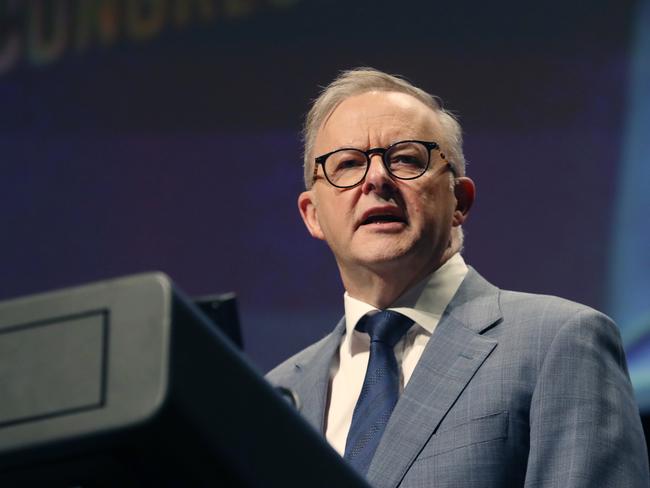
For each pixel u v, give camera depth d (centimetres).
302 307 984
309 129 463
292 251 1002
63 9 1126
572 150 931
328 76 1031
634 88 923
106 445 134
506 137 951
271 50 1051
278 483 148
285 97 1039
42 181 1101
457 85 977
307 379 427
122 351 132
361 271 420
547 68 951
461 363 381
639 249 897
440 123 446
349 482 163
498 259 933
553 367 367
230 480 141
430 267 426
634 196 907
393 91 448
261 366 984
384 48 1010
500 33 970
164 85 1080
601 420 355
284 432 151
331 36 1033
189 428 134
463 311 410
